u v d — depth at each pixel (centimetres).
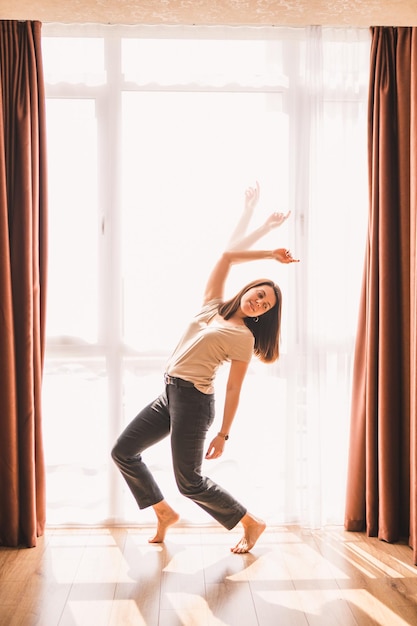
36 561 336
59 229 374
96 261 377
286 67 373
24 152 350
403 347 363
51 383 376
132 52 371
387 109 360
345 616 287
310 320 373
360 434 372
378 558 342
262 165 376
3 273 348
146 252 376
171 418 338
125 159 375
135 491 352
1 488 354
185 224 376
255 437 381
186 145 375
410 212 358
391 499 361
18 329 354
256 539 348
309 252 373
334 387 382
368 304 365
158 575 322
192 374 334
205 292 356
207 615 287
